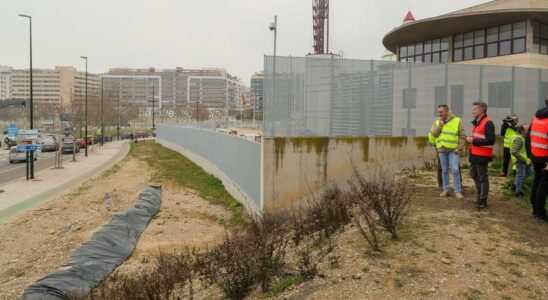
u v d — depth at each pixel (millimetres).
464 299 4902
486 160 8016
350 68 12703
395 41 31141
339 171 12469
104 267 9422
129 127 118188
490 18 24219
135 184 21281
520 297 4906
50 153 43938
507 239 6547
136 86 169750
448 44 28484
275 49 27344
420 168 13531
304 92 12141
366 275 5578
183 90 173625
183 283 7312
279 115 11898
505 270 5535
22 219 14047
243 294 5887
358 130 12828
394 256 6078
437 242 6484
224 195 17984
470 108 15102
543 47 24703
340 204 8672
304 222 8852
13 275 9391
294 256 6902
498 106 15766
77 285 8320
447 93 14547
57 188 20375
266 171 11727
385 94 13273
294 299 5266
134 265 9617
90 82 159250
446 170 9297
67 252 10594
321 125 12336
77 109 59031
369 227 6738
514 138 9094
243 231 11133
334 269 5867
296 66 12062
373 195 7844
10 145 50688
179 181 22469
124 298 6945
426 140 13734
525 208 8258
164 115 131125
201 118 109688
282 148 11844
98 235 11352
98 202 16781
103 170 27828
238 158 16141
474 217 7684
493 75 15539
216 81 171250
